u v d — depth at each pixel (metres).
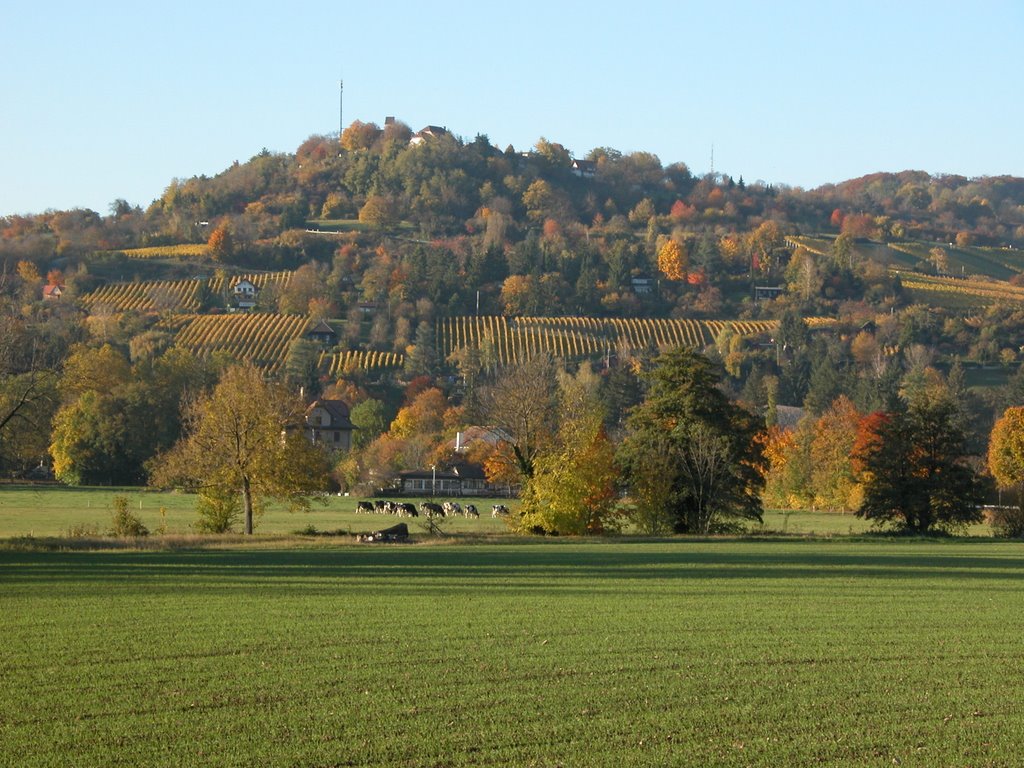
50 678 25.31
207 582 44.03
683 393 87.88
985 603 40.03
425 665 27.09
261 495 79.19
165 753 19.64
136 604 37.19
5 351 72.81
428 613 35.69
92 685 24.64
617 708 23.02
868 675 26.52
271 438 77.12
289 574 47.62
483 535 78.62
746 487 88.50
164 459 79.81
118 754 19.55
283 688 24.50
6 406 72.00
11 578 44.84
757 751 20.16
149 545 62.69
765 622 34.66
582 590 42.84
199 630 31.84
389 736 20.80
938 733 21.48
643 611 36.84
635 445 87.62
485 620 34.28
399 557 57.69
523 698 23.77
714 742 20.69
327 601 38.44
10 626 32.34
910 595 42.34
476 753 19.86
